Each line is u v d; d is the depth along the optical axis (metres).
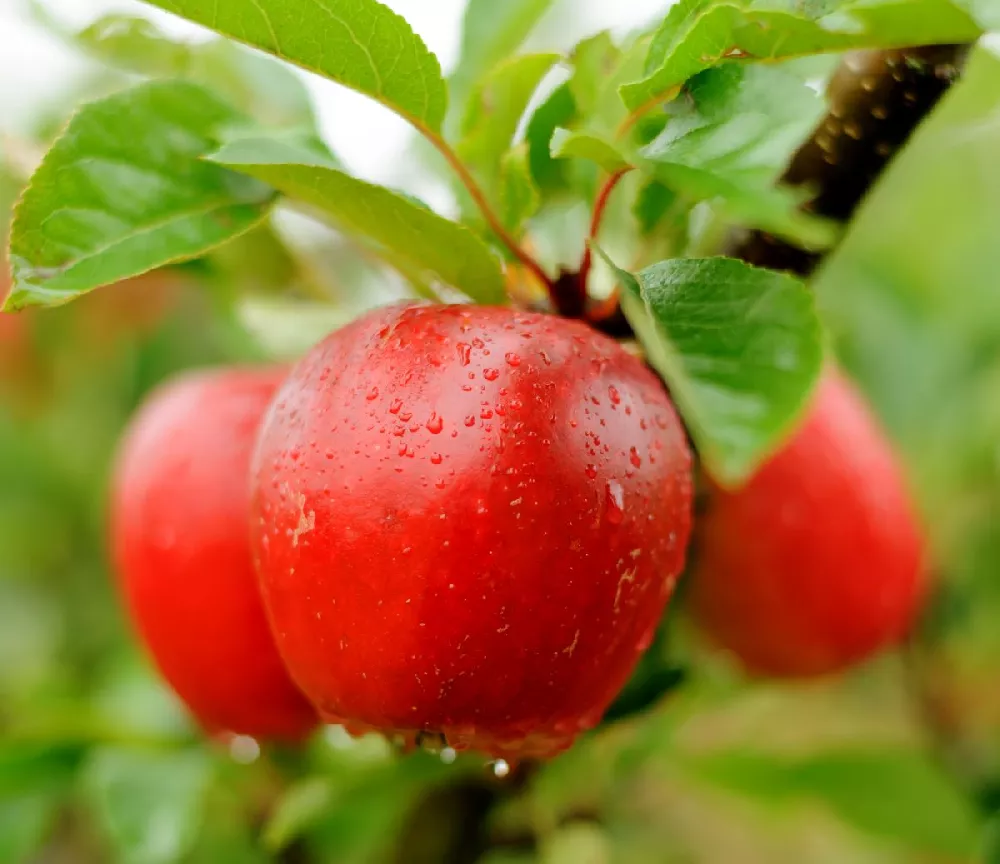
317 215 0.62
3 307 0.59
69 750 0.74
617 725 0.68
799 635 0.69
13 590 1.13
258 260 0.70
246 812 0.74
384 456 0.59
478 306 0.60
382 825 0.73
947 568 0.91
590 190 0.62
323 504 0.59
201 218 0.61
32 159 0.69
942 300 0.99
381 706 0.59
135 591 0.68
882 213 0.95
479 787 0.71
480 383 0.59
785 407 0.56
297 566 0.59
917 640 0.90
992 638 0.91
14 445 1.11
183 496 0.66
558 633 0.59
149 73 0.68
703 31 0.56
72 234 0.59
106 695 0.83
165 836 0.71
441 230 0.59
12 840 0.73
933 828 0.76
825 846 1.03
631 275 0.57
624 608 0.59
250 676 0.67
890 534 0.70
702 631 0.71
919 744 0.88
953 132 0.69
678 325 0.57
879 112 0.61
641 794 0.78
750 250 0.62
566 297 0.61
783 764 0.77
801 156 0.61
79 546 1.13
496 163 0.62
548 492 0.58
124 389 1.11
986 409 0.94
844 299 0.94
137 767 0.72
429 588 0.58
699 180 0.57
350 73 0.59
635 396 0.60
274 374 0.69
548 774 0.70
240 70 0.69
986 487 0.94
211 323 1.09
